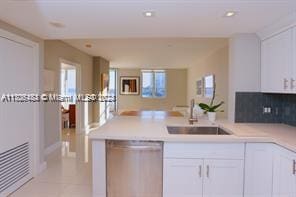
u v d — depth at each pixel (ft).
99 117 27.66
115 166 8.23
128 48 21.06
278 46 9.29
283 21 8.64
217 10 7.95
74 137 21.30
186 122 10.87
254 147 7.95
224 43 18.03
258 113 10.89
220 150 7.91
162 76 38.27
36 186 10.73
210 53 22.86
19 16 8.64
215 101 21.07
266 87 10.31
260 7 7.61
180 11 8.08
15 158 10.14
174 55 24.53
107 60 29.63
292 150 6.65
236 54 10.94
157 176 8.17
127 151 8.15
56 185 10.87
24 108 10.78
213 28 10.11
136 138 7.88
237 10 7.93
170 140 7.81
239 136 7.98
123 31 10.81
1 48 9.16
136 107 38.27
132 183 8.23
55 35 11.60
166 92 38.24
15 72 10.05
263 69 10.59
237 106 10.93
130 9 7.92
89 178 11.71
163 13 8.29
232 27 9.93
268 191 7.96
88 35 11.54
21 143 10.57
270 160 7.95
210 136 7.97
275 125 10.28
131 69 37.99
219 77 19.93
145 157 8.14
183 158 7.94
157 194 8.21
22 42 10.51
